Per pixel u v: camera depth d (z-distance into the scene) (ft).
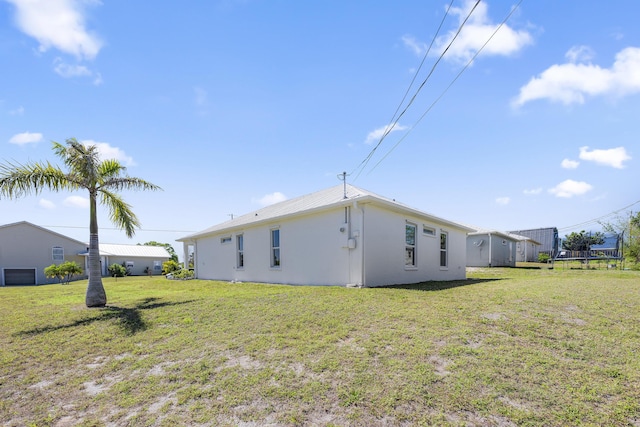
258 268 42.60
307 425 8.20
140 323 18.25
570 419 7.93
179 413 9.07
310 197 44.88
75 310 23.25
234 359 12.44
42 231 95.40
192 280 55.11
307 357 12.12
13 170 22.93
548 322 15.03
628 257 67.31
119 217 29.43
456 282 35.27
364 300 20.85
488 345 12.44
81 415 9.38
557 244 115.65
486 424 7.88
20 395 10.80
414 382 9.82
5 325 19.31
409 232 36.94
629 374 10.05
